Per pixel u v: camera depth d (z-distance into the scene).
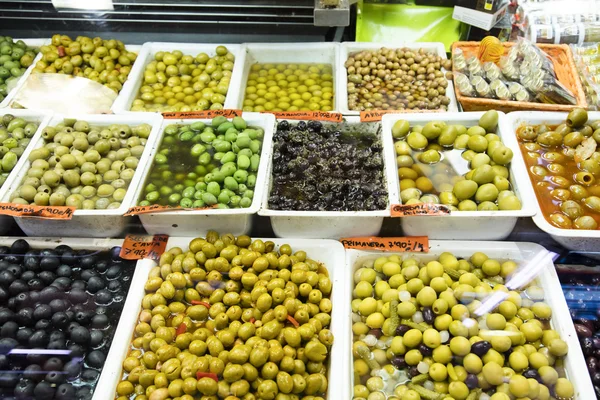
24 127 0.84
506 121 0.80
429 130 0.79
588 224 0.69
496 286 0.68
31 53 0.98
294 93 0.96
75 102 0.90
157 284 0.70
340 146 0.81
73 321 0.67
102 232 0.76
